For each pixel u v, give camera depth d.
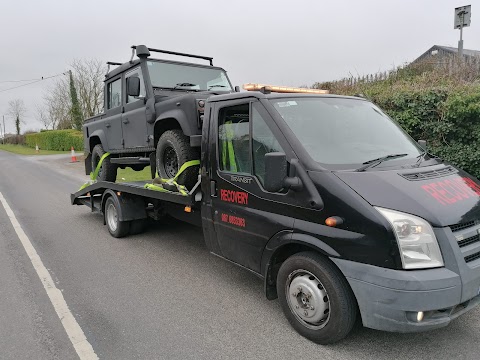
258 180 3.62
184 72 6.70
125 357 3.14
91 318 3.80
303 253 3.27
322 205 3.05
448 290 2.69
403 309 2.71
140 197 6.50
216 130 4.12
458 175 3.53
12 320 3.81
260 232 3.59
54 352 3.24
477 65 11.26
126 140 6.84
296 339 3.34
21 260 5.59
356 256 2.87
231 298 4.19
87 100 42.31
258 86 4.27
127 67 6.76
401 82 12.28
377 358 3.04
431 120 9.00
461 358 3.01
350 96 4.44
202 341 3.35
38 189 13.18
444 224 2.78
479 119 8.21
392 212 2.79
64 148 43.00
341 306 3.01
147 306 4.04
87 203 8.12
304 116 3.69
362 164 3.32
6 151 46.16
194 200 4.51
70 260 5.55
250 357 3.10
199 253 5.76
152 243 6.32
